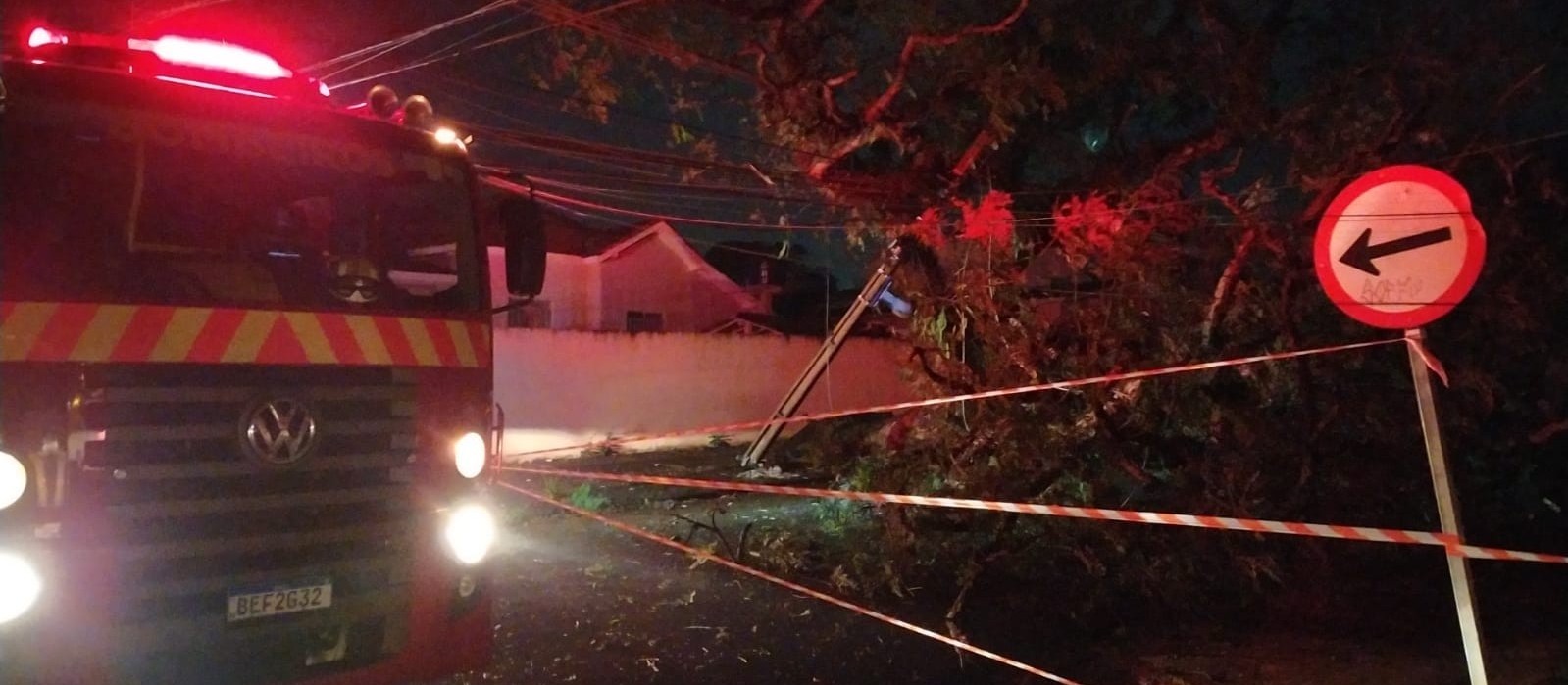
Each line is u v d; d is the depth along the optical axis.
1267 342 8.53
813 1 8.57
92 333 3.83
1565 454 9.25
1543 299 8.45
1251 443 8.08
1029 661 6.61
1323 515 8.11
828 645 6.84
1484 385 8.18
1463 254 4.23
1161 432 8.54
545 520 10.78
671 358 17.33
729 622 7.29
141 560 3.86
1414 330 4.38
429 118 5.16
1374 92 8.42
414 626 4.50
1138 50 9.02
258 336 4.15
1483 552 4.34
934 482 8.75
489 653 4.80
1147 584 7.76
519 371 15.77
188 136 4.34
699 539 9.82
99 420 3.80
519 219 5.41
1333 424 8.41
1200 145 9.14
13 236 3.80
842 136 9.22
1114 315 8.57
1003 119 8.62
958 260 9.18
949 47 8.69
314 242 4.56
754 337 18.45
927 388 9.12
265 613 4.12
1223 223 8.85
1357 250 4.43
